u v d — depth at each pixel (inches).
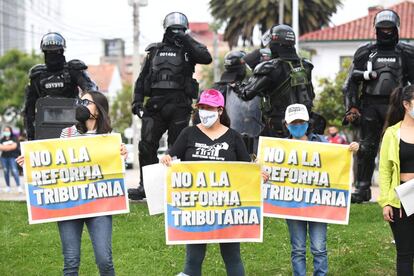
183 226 285.3
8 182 850.1
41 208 286.0
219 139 289.1
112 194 288.2
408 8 1721.2
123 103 2623.0
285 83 399.9
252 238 286.7
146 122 476.4
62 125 442.3
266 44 482.0
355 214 455.5
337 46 1744.6
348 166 305.3
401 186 283.4
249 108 468.8
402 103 290.5
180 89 467.8
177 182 285.4
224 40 1877.5
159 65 466.0
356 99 452.1
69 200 286.5
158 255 380.8
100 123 293.4
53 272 359.9
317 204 305.6
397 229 289.6
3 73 1958.7
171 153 290.5
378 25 432.1
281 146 308.5
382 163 293.3
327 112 1194.0
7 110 1955.0
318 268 307.7
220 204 285.9
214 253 380.2
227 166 285.9
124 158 289.4
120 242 398.6
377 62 438.9
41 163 286.5
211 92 284.2
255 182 287.3
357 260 366.3
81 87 464.1
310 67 409.7
